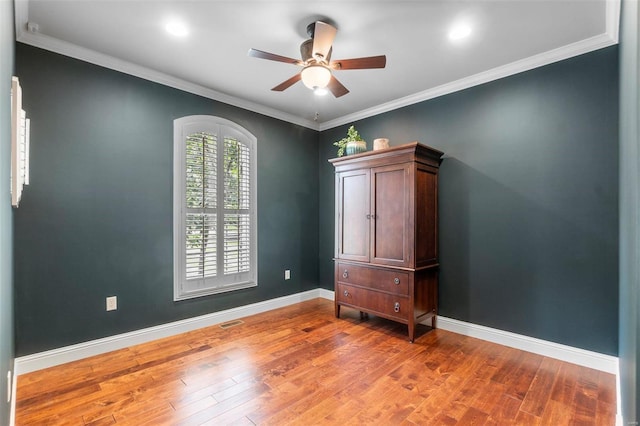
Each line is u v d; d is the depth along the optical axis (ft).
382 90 11.19
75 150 8.57
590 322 8.05
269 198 13.34
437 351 9.04
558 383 7.31
